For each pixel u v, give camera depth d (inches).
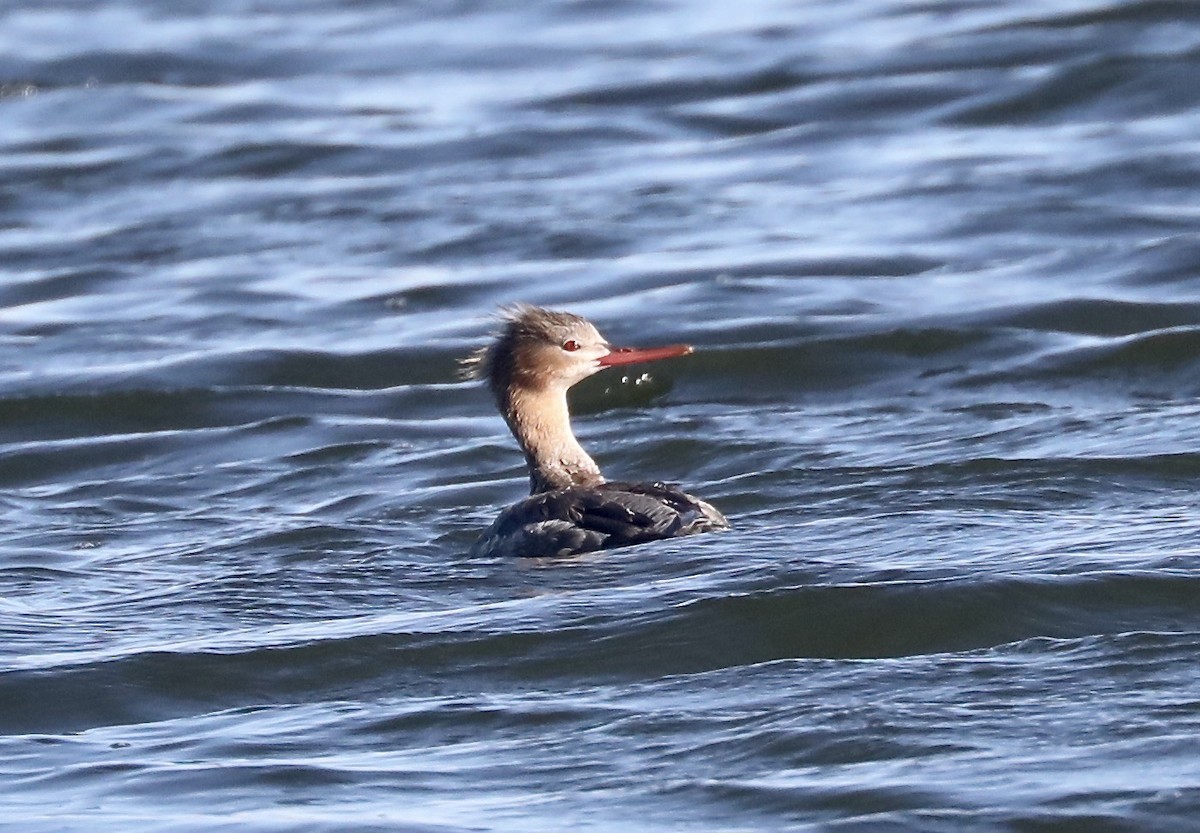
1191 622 473.7
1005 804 372.8
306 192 1160.2
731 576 520.7
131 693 473.7
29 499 728.3
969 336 837.8
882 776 387.9
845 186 1108.5
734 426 749.9
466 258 1023.0
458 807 386.3
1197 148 1103.6
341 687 471.8
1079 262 944.9
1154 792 374.0
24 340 932.6
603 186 1139.3
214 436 794.8
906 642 473.4
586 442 744.3
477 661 478.6
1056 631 473.7
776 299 919.0
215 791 401.4
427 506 679.1
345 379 856.3
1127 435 682.2
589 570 541.0
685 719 427.8
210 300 976.3
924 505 603.8
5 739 449.1
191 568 601.3
